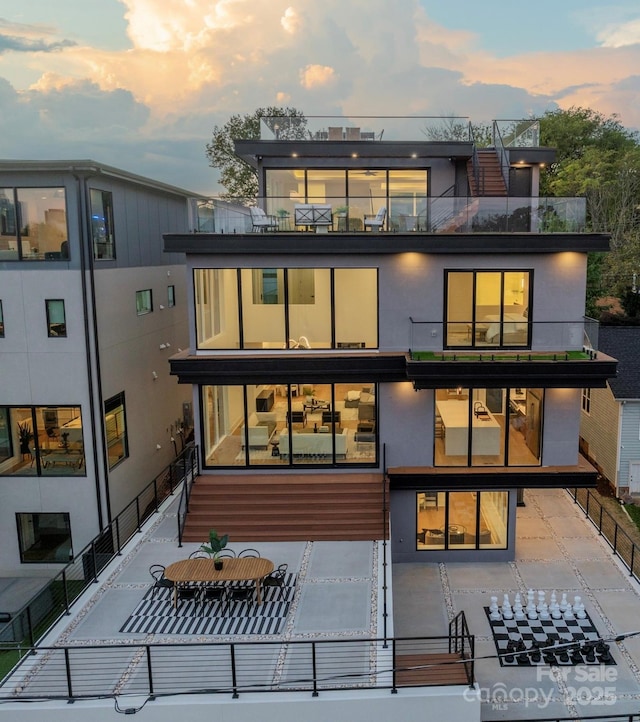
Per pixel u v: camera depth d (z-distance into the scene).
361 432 17.67
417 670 11.20
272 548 15.48
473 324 17.02
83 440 17.53
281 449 17.88
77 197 16.62
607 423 23.25
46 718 9.96
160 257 22.84
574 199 16.45
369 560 14.80
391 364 16.98
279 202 16.98
